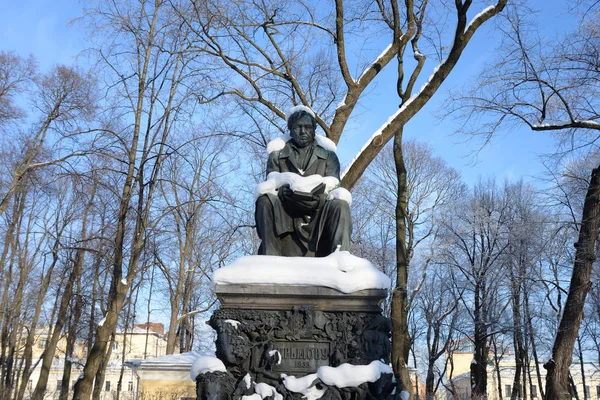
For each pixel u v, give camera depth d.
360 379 5.15
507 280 24.50
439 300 28.75
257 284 5.41
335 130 10.34
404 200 12.36
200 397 5.20
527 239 24.03
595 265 18.31
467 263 26.56
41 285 29.17
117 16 15.23
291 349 5.33
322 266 5.50
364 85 10.62
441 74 10.09
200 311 26.53
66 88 20.52
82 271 25.12
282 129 14.27
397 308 11.42
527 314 25.31
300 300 5.44
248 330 5.34
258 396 5.17
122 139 15.30
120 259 15.24
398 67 12.23
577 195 20.16
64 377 26.86
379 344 5.33
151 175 15.36
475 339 26.23
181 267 25.59
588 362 33.81
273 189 6.12
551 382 14.72
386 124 10.05
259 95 11.73
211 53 11.71
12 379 31.14
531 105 15.15
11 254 27.36
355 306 5.45
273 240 5.94
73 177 15.91
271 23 11.54
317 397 5.16
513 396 26.39
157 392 22.95
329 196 6.06
